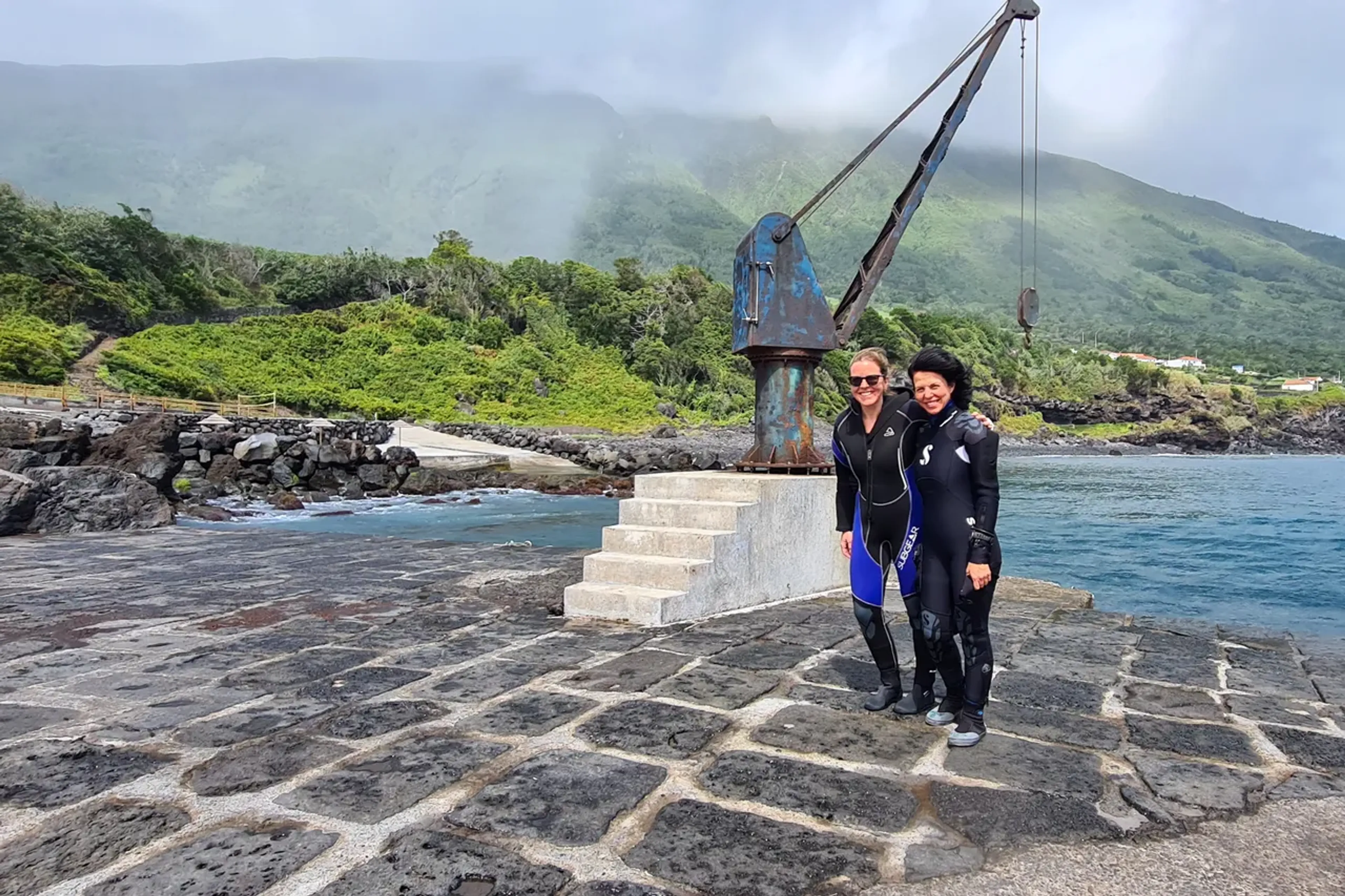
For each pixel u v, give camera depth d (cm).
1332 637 453
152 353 4719
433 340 6278
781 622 475
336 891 186
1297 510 2141
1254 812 230
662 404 6419
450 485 2311
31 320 4534
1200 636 452
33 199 6631
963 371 286
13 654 408
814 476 598
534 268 7894
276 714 312
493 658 395
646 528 530
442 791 241
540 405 5816
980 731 279
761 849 207
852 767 260
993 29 746
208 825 219
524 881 191
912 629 304
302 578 649
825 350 620
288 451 2159
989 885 192
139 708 320
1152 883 193
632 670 372
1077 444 9900
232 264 7531
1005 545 1452
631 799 236
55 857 201
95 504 1069
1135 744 283
